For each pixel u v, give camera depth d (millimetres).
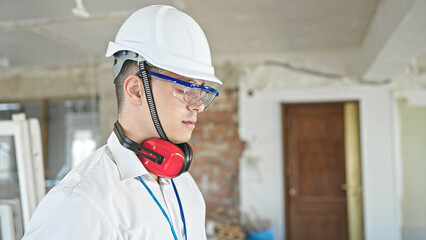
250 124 4473
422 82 4195
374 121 4219
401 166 4254
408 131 4242
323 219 4340
